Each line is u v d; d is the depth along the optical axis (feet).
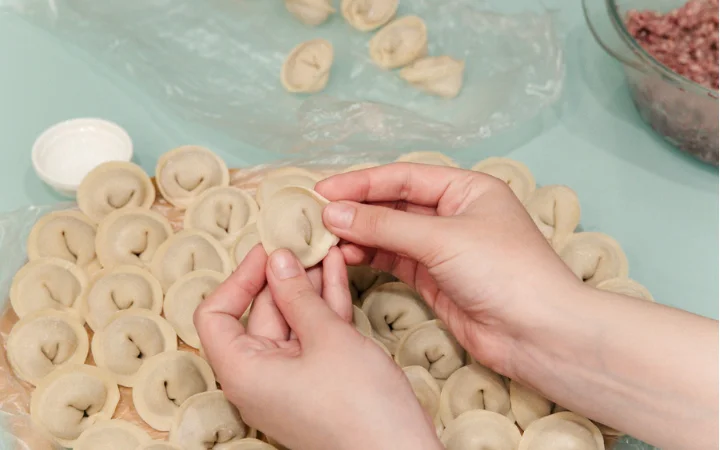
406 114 2.47
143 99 2.52
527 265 1.82
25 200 2.36
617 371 1.78
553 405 2.00
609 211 2.39
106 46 2.58
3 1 2.61
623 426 1.82
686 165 2.47
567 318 1.80
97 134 2.42
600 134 2.50
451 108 2.50
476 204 1.90
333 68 2.55
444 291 1.90
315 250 1.95
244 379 1.77
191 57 2.57
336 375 1.73
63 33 2.59
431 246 1.84
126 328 2.03
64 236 2.15
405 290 2.10
